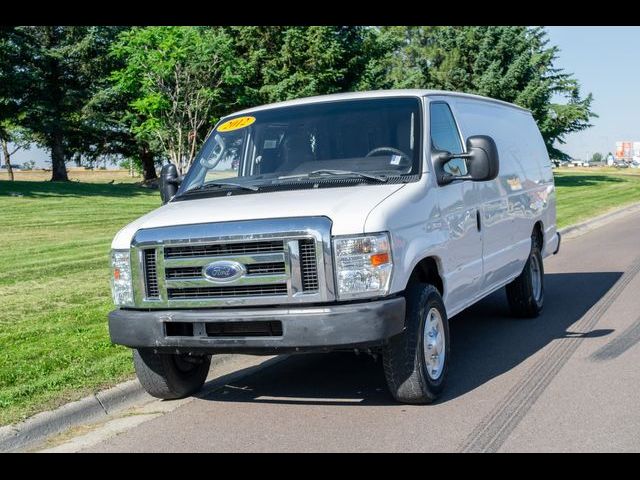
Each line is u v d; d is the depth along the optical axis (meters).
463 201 7.00
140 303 5.95
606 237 19.31
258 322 5.57
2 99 42.22
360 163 6.57
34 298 11.40
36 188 35.78
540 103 47.81
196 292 5.77
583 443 5.08
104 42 44.12
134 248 5.95
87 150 53.25
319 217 5.53
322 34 37.59
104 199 33.03
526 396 6.18
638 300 10.27
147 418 6.21
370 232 5.49
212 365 7.77
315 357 7.96
